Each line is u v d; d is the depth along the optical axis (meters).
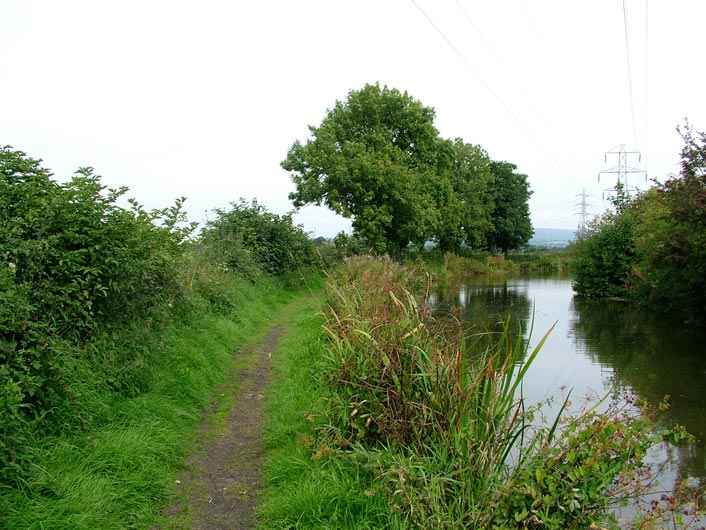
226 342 8.59
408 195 26.58
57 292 4.88
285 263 18.83
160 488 4.05
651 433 6.56
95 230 5.23
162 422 5.04
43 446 3.89
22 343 4.00
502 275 45.03
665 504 4.71
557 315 17.59
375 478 3.94
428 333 4.95
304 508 3.74
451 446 3.92
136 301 6.17
